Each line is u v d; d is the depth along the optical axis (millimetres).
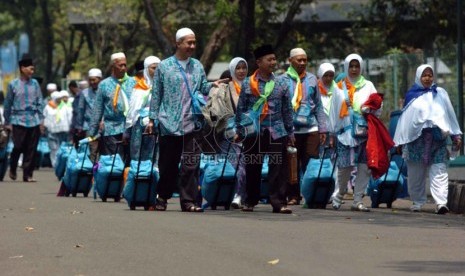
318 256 13016
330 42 42750
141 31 50438
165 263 12406
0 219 17203
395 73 29984
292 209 20375
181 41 19156
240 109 19078
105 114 23562
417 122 20188
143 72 23109
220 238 14680
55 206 20266
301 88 21344
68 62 58875
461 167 24203
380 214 19391
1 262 12578
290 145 19141
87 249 13555
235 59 20578
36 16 63531
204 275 11594
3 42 81688
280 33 35125
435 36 37188
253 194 19281
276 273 11703
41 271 11930
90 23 51812
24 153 29656
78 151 24047
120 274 11695
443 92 20344
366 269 12055
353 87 20391
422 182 20578
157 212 18875
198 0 39594
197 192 19297
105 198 21703
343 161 20266
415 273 11859
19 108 29391
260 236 14961
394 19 37781
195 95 19141
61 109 37500
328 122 22469
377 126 20156
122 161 22234
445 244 14375
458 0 26656
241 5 33562
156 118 19188
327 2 45688
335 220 17734
